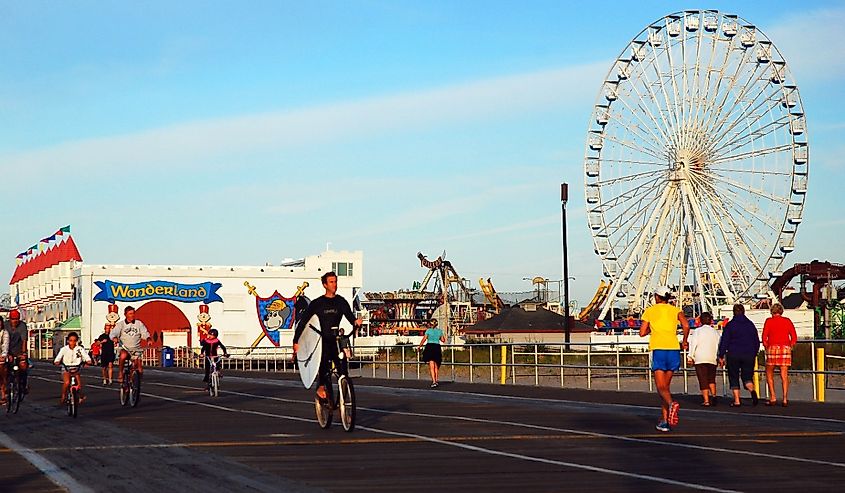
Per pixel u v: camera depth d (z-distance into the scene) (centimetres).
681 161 5578
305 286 9438
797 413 1855
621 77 5878
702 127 5606
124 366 2311
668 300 1594
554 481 1005
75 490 969
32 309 12012
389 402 2352
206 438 1476
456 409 2083
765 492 922
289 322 9319
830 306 6094
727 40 5656
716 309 5622
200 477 1052
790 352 2086
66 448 1354
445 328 9188
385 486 980
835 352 3900
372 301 11038
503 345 3225
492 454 1248
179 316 9006
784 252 5534
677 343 1560
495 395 2575
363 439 1440
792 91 5600
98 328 8819
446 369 4341
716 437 1443
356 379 3766
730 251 5544
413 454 1252
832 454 1223
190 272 9075
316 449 1314
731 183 5594
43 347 10425
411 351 5622
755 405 2097
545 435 1488
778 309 2091
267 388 3145
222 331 9119
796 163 5553
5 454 1288
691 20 5697
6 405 2283
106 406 2314
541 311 8969
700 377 2116
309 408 2161
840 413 1842
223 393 2859
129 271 8931
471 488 962
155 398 2636
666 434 1495
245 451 1298
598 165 5884
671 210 5656
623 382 4138
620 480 1009
